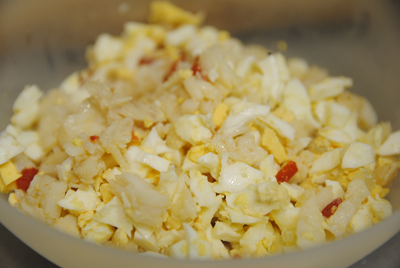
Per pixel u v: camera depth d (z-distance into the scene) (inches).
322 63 9.1
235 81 7.6
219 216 6.7
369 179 7.0
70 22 9.3
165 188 6.6
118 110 7.2
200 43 9.0
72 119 7.2
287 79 8.4
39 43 8.9
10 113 8.1
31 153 7.4
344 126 7.8
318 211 6.5
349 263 6.3
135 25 9.9
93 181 6.8
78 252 6.0
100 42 9.5
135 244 6.5
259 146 7.1
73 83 8.9
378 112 8.1
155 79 8.5
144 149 7.1
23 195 7.1
